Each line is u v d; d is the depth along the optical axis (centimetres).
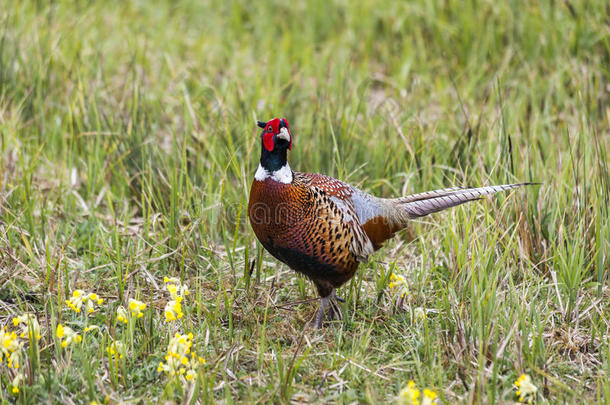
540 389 610
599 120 1108
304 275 755
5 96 1100
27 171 898
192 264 815
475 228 775
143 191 843
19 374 567
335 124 1003
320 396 605
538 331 660
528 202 836
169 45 1399
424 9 1441
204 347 655
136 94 1085
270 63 1288
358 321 735
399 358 663
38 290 749
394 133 1005
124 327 679
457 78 1237
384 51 1384
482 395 586
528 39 1297
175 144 969
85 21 1454
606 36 1224
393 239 891
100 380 582
